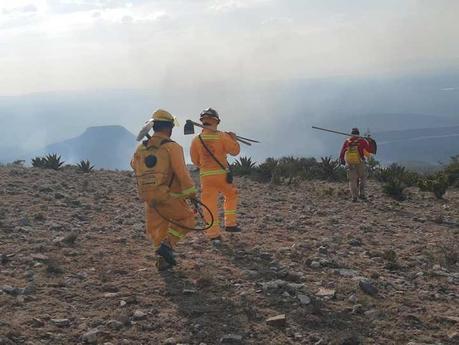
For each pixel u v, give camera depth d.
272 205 12.67
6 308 5.22
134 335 4.86
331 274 6.88
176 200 6.38
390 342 4.95
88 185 13.82
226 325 5.14
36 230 8.40
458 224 11.34
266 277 6.58
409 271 7.31
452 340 5.03
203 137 8.35
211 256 7.48
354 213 12.27
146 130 6.21
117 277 6.34
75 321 5.07
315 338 4.96
